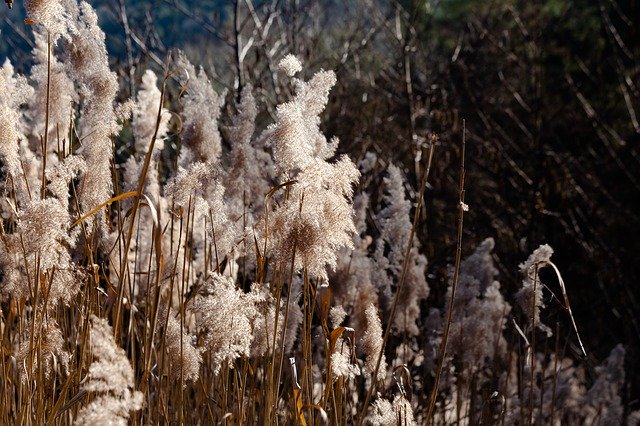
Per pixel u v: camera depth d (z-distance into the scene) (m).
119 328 2.67
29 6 2.69
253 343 2.92
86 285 2.89
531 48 12.91
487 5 14.57
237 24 9.30
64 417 2.70
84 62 2.98
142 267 3.55
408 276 4.23
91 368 1.93
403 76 11.36
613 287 9.63
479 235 10.30
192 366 2.69
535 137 11.63
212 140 3.30
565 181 10.62
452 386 4.72
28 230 2.48
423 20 14.67
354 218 4.26
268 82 10.98
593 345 9.05
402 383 3.06
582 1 14.70
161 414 2.98
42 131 3.34
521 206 10.93
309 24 12.64
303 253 2.54
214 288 2.63
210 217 3.15
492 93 12.69
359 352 3.56
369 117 11.03
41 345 2.65
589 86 13.48
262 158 3.70
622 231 11.27
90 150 2.99
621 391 6.56
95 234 3.30
